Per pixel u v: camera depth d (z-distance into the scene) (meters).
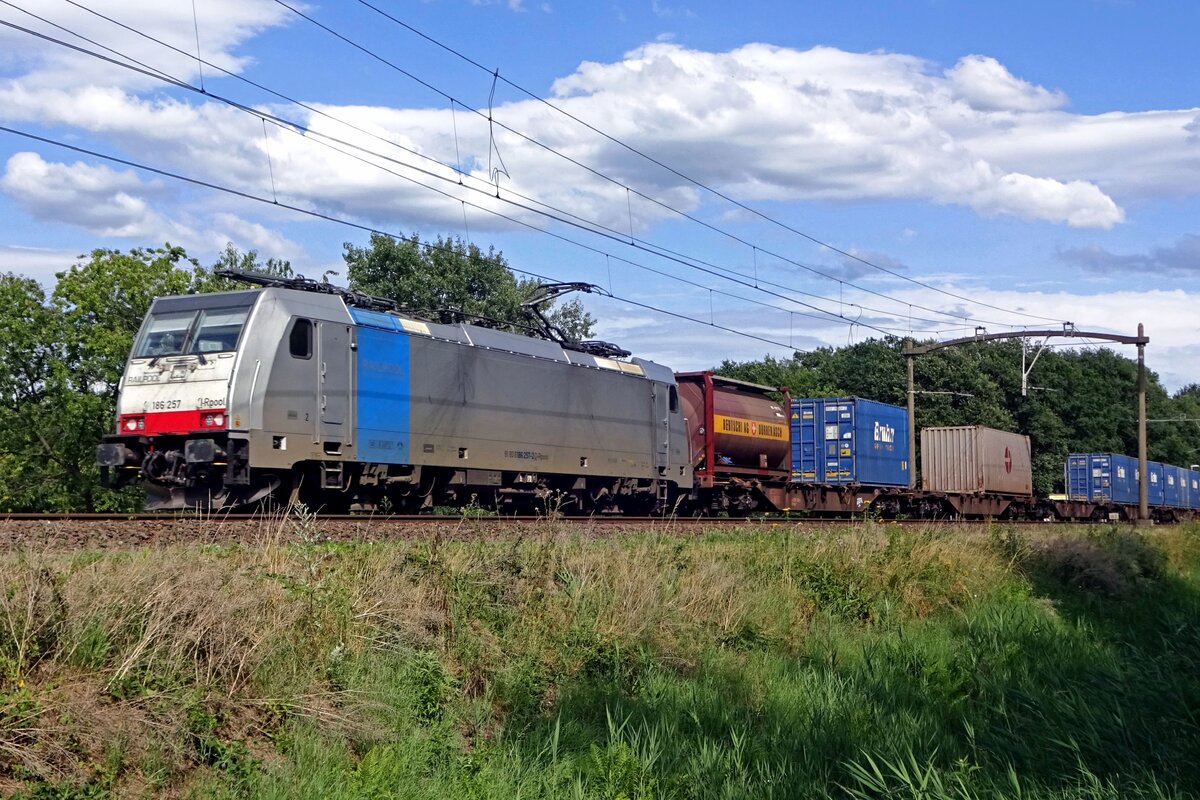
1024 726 11.89
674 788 9.23
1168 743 11.09
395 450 19.52
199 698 8.04
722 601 14.66
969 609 18.12
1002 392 71.56
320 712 8.67
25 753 6.80
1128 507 51.41
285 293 17.94
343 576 10.73
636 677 11.84
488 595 11.95
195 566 9.41
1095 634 17.48
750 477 31.86
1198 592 23.31
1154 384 95.81
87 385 37.88
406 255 49.12
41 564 8.42
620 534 18.08
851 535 19.78
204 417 16.91
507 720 10.16
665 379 27.88
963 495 39.09
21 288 38.25
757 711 11.82
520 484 23.05
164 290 38.06
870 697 12.59
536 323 25.47
